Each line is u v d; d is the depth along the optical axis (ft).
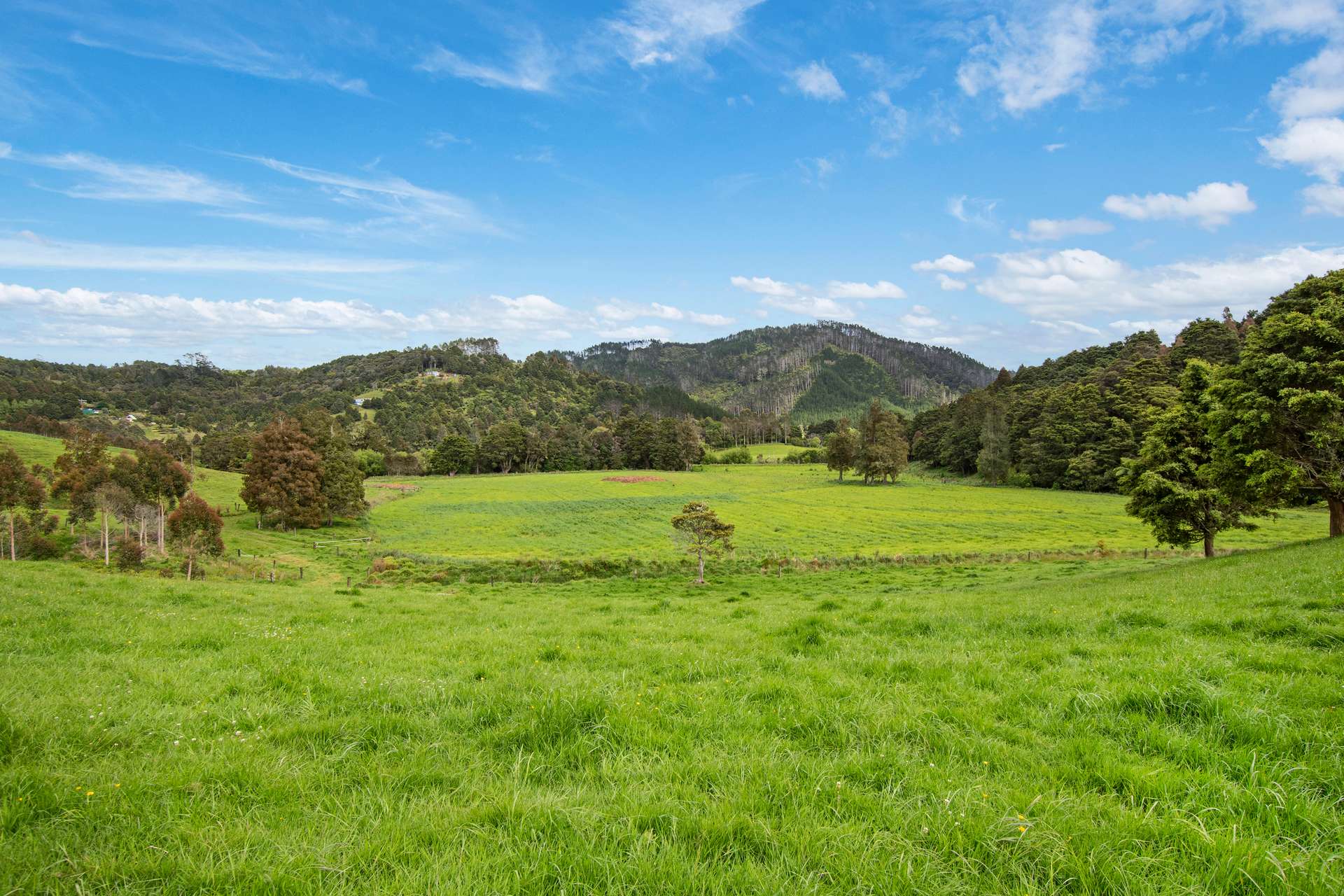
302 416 286.05
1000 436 405.80
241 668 29.50
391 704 23.50
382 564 171.83
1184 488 114.32
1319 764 16.67
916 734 20.12
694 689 25.70
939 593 108.68
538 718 20.79
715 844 13.75
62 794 15.14
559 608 63.87
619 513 308.40
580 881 12.33
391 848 13.35
